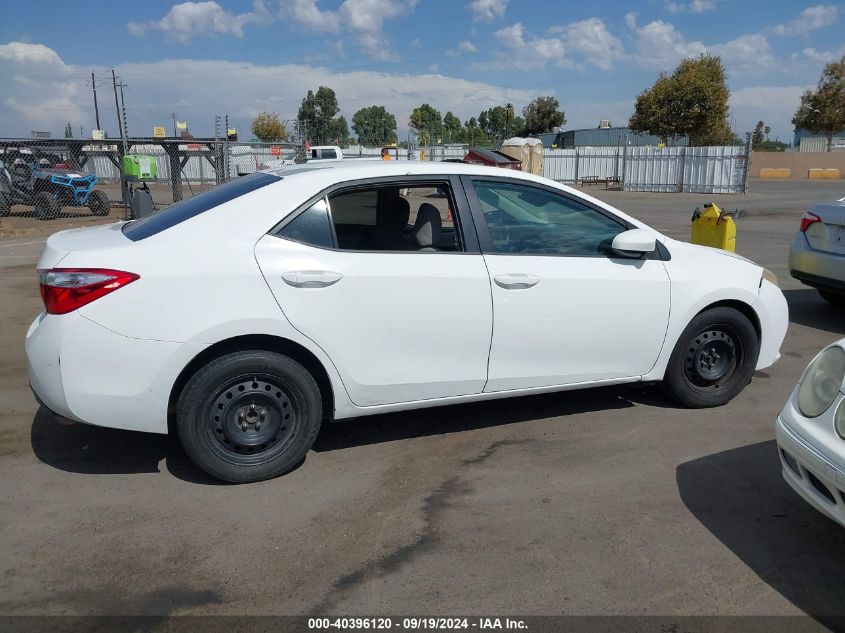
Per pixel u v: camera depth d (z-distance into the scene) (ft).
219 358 11.57
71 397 11.05
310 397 12.19
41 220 57.26
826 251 22.76
